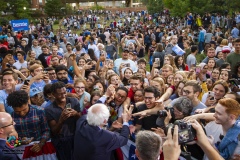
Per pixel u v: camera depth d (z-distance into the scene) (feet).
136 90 16.08
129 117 13.32
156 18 130.31
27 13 141.18
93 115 11.14
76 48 38.22
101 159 10.99
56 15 166.09
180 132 7.75
